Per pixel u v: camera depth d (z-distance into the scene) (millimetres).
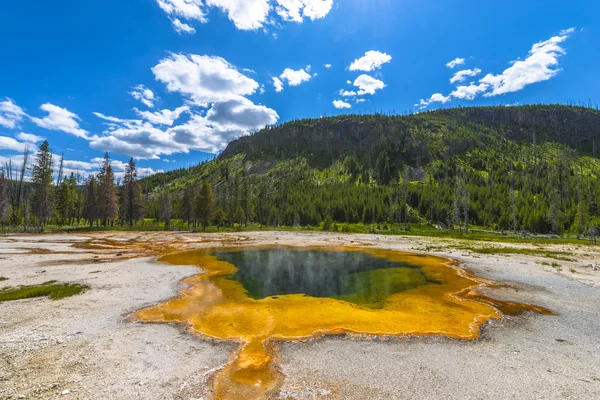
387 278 24922
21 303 16172
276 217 111562
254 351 11133
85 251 35750
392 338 12453
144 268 26734
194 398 8086
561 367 10062
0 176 75062
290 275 25984
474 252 40406
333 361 10375
